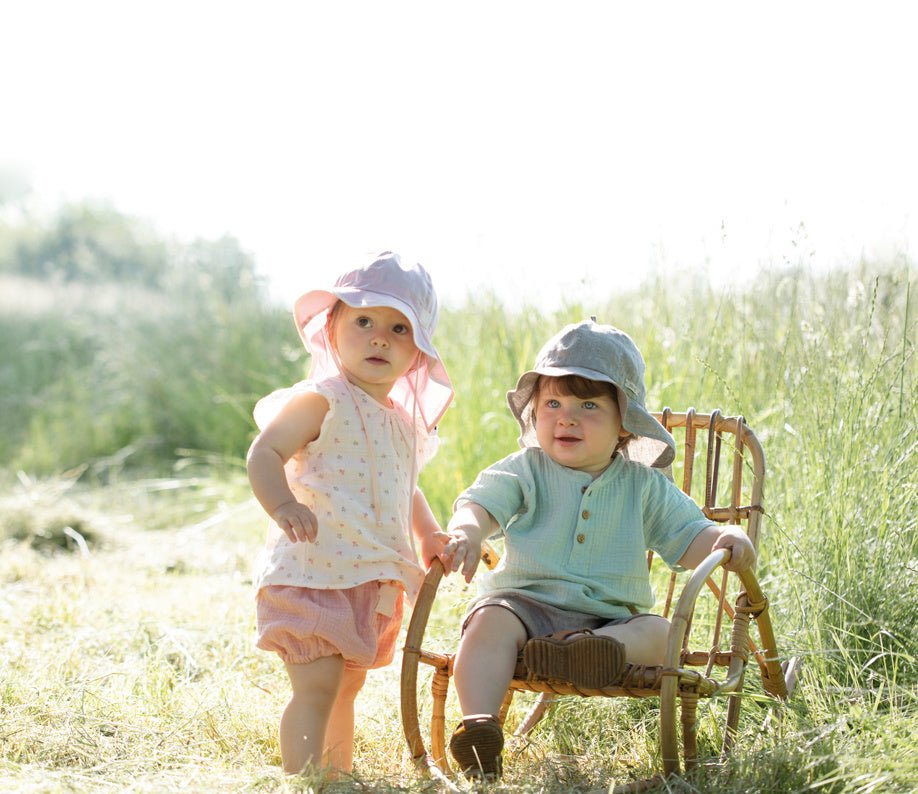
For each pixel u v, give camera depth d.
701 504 4.14
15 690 3.29
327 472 3.00
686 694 2.70
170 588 5.31
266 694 3.50
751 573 2.91
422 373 3.26
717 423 3.44
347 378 3.14
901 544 3.79
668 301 5.36
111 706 3.24
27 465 9.65
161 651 3.93
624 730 3.23
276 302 10.94
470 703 2.73
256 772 2.69
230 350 10.24
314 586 2.89
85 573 5.48
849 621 3.66
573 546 3.07
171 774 2.76
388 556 2.99
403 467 3.15
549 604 3.00
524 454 3.23
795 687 3.33
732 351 4.77
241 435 9.52
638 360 3.17
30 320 11.86
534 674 2.72
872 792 2.51
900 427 3.98
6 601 4.80
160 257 16.92
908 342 4.17
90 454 9.88
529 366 5.73
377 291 3.09
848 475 3.85
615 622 2.93
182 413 10.03
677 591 4.03
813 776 2.61
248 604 4.80
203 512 7.89
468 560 2.93
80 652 3.98
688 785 2.60
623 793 2.64
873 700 3.26
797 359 4.36
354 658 2.89
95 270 16.50
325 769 2.70
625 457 3.29
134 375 10.40
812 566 3.70
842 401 4.06
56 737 2.96
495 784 2.63
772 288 4.87
